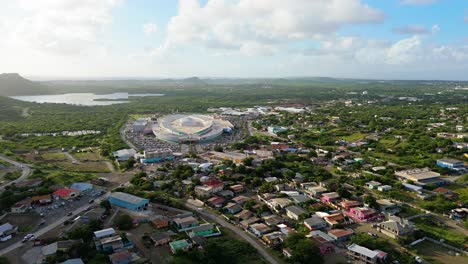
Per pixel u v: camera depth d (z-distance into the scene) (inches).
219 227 5226.4
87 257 4227.4
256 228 5068.9
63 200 6210.6
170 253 4404.5
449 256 4456.2
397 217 5388.8
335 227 5187.0
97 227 4965.6
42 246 4547.2
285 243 4680.1
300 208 5866.1
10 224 5083.7
